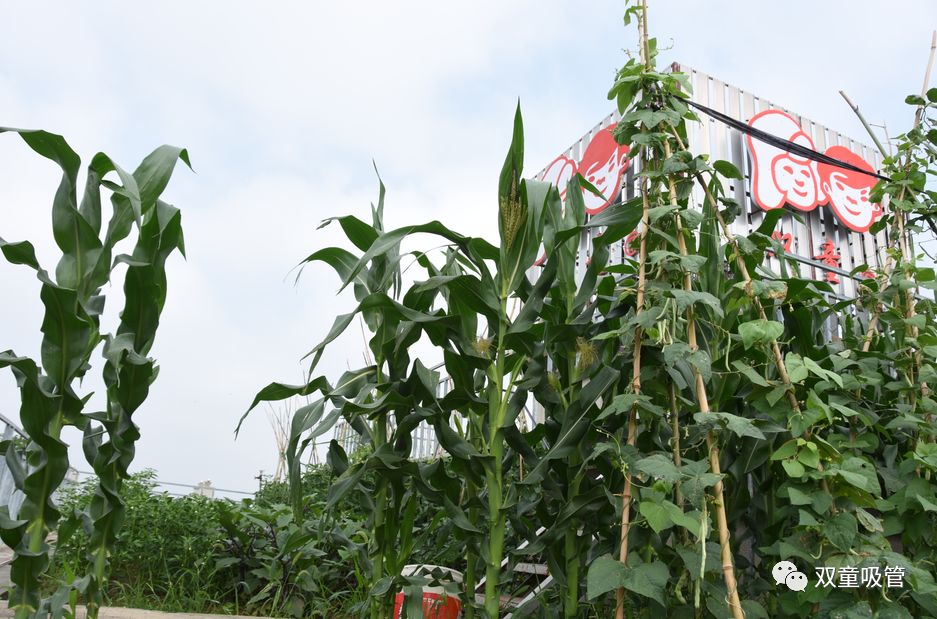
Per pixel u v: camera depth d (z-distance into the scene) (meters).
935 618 1.55
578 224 2.23
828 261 5.02
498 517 1.92
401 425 1.97
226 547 3.51
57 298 1.68
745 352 1.93
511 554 1.94
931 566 1.75
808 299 2.25
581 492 1.96
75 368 1.73
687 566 1.40
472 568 2.24
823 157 2.51
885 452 2.01
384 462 1.94
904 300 2.15
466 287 1.98
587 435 1.94
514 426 1.96
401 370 2.04
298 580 3.15
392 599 2.15
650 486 1.54
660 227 1.82
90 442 1.88
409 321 2.06
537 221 1.96
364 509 2.19
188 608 3.10
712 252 2.06
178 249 2.06
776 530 1.92
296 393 1.99
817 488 1.49
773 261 4.25
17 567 1.67
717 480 1.37
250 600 3.11
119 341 1.74
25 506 1.70
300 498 1.90
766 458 1.84
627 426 1.76
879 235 5.58
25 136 1.67
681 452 1.71
